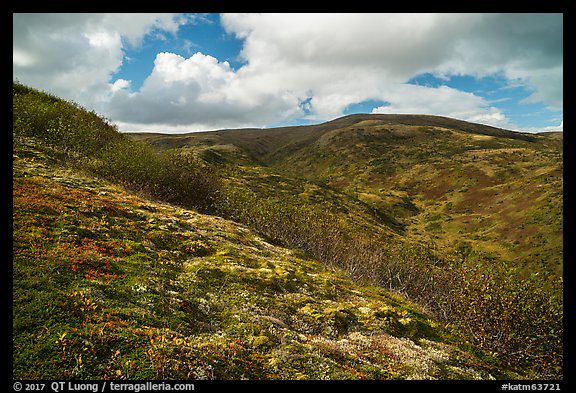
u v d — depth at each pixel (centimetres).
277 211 3269
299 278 2020
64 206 1673
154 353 885
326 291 1973
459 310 2033
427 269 2970
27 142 2680
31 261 1123
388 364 1305
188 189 3350
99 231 1580
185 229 2133
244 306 1442
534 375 1675
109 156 2981
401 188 17850
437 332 1908
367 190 18362
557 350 1742
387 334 1625
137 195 2628
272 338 1235
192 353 946
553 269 7850
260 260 2078
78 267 1205
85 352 831
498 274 2002
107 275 1231
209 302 1370
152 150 3494
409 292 2872
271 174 15188
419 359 1398
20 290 968
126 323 991
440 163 19575
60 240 1341
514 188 13838
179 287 1398
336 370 1114
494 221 11688
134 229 1770
